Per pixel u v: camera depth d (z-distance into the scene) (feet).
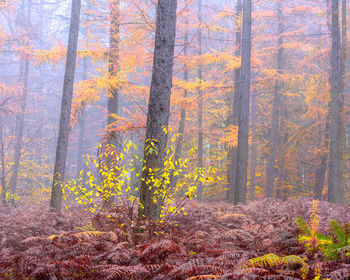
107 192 21.20
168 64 23.06
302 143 66.54
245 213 33.40
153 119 22.67
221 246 16.60
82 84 44.24
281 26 69.05
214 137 70.03
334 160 51.34
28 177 100.83
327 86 57.57
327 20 57.82
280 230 19.76
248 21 47.55
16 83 83.20
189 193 20.88
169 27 23.12
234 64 48.39
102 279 12.73
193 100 45.73
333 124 51.80
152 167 22.09
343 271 10.66
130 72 46.34
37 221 28.66
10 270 13.53
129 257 13.78
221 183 79.46
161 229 19.95
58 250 15.90
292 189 82.79
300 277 11.80
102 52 45.11
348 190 74.18
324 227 18.72
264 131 90.38
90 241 17.28
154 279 12.09
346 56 60.64
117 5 43.93
